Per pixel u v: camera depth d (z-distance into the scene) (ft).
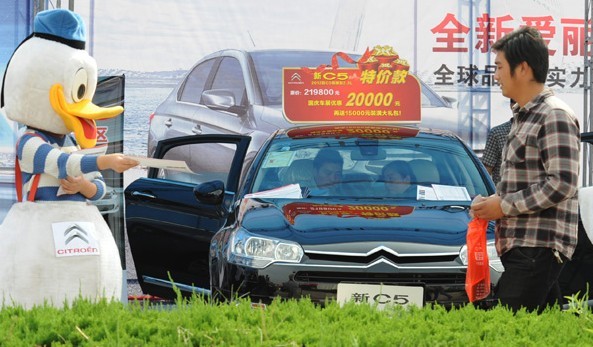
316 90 46.80
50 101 22.12
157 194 33.32
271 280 24.79
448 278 24.67
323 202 28.17
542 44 19.62
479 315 15.37
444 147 31.37
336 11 46.98
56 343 13.25
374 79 47.16
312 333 13.53
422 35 47.52
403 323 14.62
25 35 42.32
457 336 13.82
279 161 30.68
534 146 19.44
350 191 29.17
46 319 14.30
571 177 19.08
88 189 22.08
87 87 22.90
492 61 47.83
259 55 46.55
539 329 14.38
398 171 29.99
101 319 14.24
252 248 25.40
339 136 31.81
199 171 46.11
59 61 22.30
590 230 29.84
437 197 28.86
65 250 21.40
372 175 29.84
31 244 21.35
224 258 25.82
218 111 46.16
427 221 26.48
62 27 22.71
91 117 22.45
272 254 25.14
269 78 46.55
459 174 30.14
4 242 21.57
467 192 29.32
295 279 24.72
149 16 45.73
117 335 13.21
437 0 47.52
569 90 48.37
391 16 47.24
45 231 21.45
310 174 29.94
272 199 28.63
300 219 26.53
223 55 46.42
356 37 47.11
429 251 24.93
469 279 20.52
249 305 15.35
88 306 15.34
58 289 21.27
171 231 32.63
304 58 46.75
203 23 46.11
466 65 47.73
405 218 26.66
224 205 31.04
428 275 24.59
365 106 47.11
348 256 24.82
